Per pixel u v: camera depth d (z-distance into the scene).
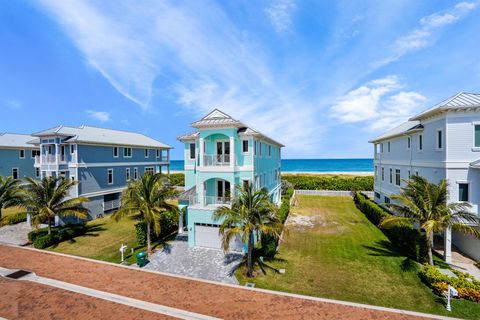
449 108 15.27
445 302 10.41
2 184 20.55
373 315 9.24
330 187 42.03
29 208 18.91
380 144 29.14
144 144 33.97
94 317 9.11
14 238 20.33
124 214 16.00
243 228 12.69
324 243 18.09
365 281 12.37
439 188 13.36
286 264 14.47
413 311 9.66
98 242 18.95
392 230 18.23
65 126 27.70
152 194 16.20
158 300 10.38
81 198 19.84
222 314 9.33
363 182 40.75
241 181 18.78
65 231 19.66
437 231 12.90
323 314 9.30
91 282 12.06
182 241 18.75
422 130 18.78
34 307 9.77
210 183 20.20
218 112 18.80
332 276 12.95
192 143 22.31
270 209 12.98
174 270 14.02
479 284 10.79
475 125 15.20
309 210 29.61
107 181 28.80
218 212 13.40
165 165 38.88
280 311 9.52
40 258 15.39
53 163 25.55
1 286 11.62
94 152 27.30
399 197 14.58
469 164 15.20
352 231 21.09
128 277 12.66
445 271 13.09
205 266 14.45
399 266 14.02
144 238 18.14
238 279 12.80
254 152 19.44
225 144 19.70
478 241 14.65
